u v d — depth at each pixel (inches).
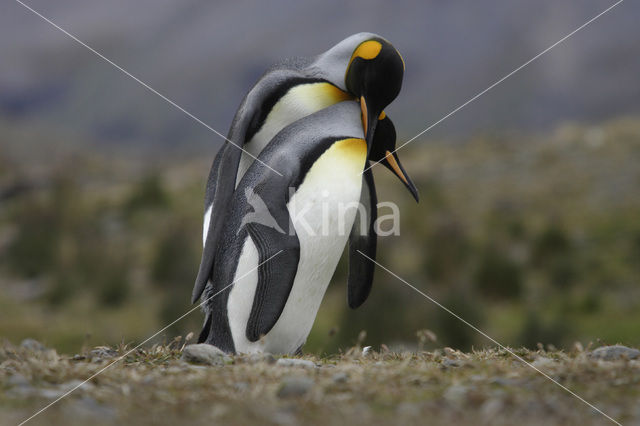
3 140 2768.2
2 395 178.4
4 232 1196.5
